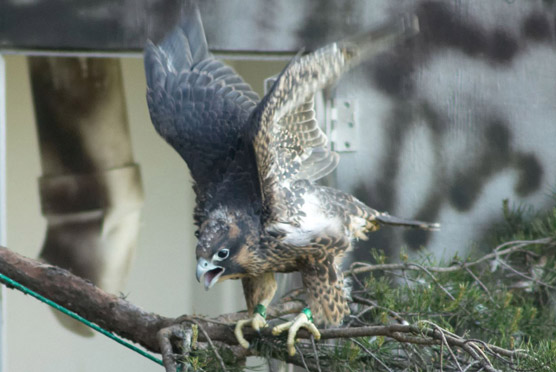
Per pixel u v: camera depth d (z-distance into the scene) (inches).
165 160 454.9
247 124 224.5
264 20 365.1
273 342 241.8
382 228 377.1
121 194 444.1
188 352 222.4
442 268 298.4
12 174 430.9
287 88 219.9
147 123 450.9
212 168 248.8
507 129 381.4
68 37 355.6
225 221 233.0
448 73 378.0
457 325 276.8
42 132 433.4
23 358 439.5
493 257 323.0
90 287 274.8
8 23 352.5
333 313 252.2
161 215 454.9
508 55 379.6
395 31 226.2
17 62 427.8
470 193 380.5
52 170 435.2
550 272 320.2
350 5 367.9
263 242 237.8
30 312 442.0
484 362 199.2
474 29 377.7
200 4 361.1
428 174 379.2
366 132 375.9
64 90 432.5
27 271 279.1
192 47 281.6
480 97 379.6
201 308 459.5
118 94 442.0
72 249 437.7
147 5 358.0
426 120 378.3
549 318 287.1
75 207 438.0
